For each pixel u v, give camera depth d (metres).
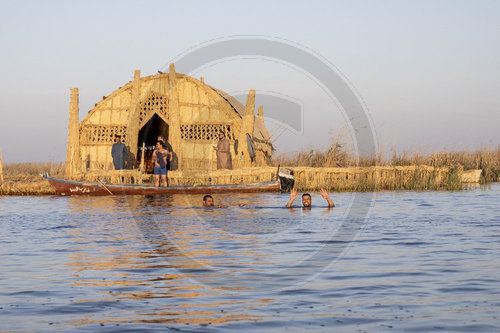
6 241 12.94
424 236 13.17
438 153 31.20
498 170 37.56
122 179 27.64
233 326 6.59
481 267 9.61
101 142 30.77
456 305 7.35
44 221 16.64
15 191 27.39
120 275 9.30
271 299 7.75
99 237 13.53
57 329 6.50
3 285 8.61
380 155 29.55
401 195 24.97
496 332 6.30
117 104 31.02
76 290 8.28
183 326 6.60
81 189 26.20
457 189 28.53
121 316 6.99
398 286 8.38
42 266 10.05
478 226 14.84
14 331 6.45
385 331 6.39
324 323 6.69
